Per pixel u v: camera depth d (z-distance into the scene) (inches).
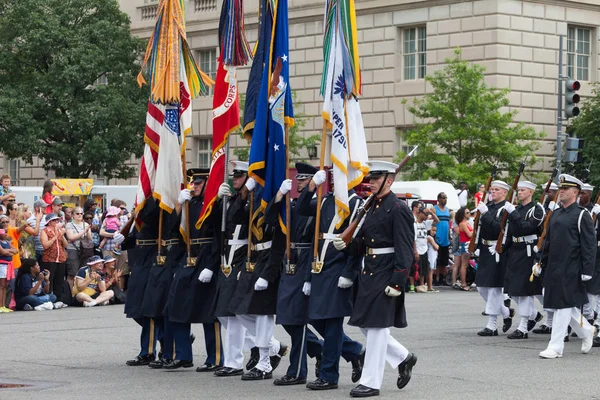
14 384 558.3
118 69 2007.9
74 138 2017.7
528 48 1713.8
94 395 521.0
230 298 584.7
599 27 1804.9
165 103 657.6
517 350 705.6
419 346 721.6
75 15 2016.5
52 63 1988.2
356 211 544.1
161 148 646.5
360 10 1840.6
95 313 962.7
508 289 779.4
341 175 546.9
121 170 2094.0
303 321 553.6
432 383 559.5
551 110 1740.9
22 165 2426.2
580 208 673.0
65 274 1057.5
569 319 670.5
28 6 1983.3
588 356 676.7
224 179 613.6
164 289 624.7
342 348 557.0
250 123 629.0
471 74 1596.9
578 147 1197.1
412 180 1617.9
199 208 614.9
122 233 653.9
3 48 2012.8
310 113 1889.8
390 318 516.7
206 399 510.3
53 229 1027.9
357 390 515.5
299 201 555.8
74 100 1980.8
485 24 1689.2
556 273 668.7
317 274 541.3
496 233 793.6
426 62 1763.0
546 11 1736.0
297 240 563.2
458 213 1259.2
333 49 573.3
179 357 621.3
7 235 975.0
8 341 749.9
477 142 1590.8
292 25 1916.8
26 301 997.2
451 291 1248.8
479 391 532.4
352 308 540.7
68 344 733.3
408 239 516.7
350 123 567.8
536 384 556.4
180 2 683.4
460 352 691.4
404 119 1784.0
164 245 632.4
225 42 654.5
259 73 631.8
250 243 578.6
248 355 681.6
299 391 536.1
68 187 1617.9
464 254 1253.1
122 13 2071.9
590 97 1738.4
